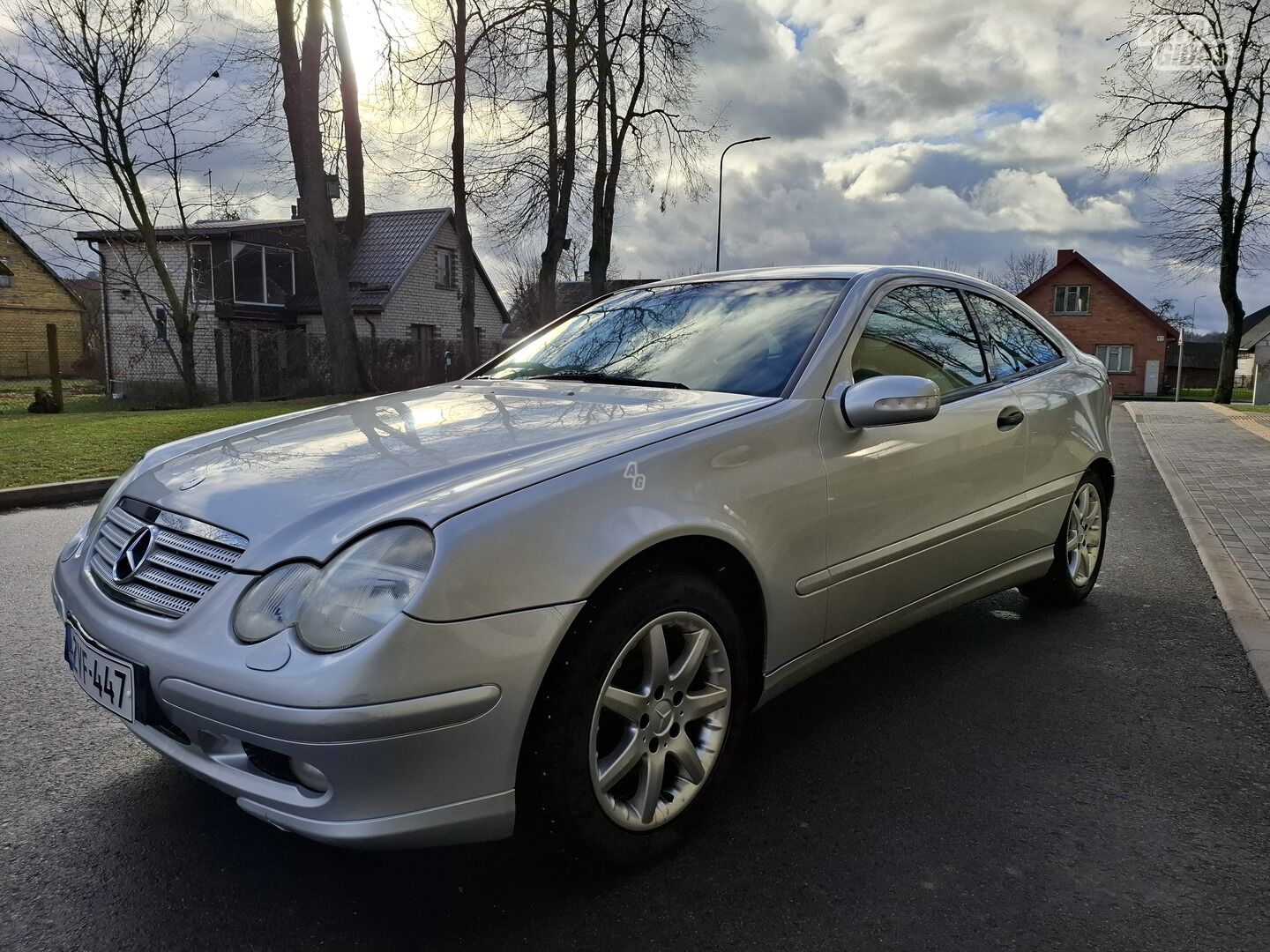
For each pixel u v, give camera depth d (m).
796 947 1.95
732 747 2.44
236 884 2.18
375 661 1.74
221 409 16.22
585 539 2.01
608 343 3.43
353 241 19.50
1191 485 8.20
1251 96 28.19
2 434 11.35
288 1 17.84
